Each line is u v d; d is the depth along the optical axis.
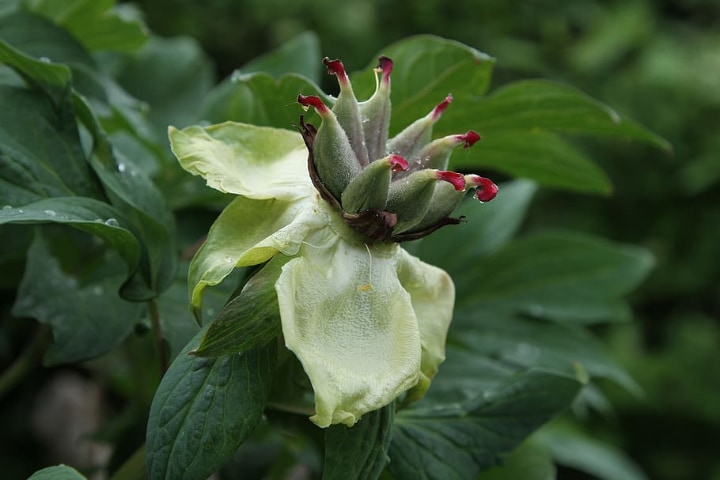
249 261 0.42
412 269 0.46
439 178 0.42
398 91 0.56
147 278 0.49
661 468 1.82
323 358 0.41
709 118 2.01
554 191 1.97
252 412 0.43
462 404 0.52
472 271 0.68
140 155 0.67
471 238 0.69
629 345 1.84
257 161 0.46
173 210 0.62
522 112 0.58
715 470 1.80
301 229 0.43
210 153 0.45
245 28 1.72
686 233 2.01
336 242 0.43
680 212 2.01
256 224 0.44
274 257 0.43
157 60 0.80
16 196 0.48
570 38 2.14
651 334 2.06
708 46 2.13
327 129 0.43
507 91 0.56
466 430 0.52
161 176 0.62
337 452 0.44
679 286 1.99
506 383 0.53
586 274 0.70
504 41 2.00
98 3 0.64
